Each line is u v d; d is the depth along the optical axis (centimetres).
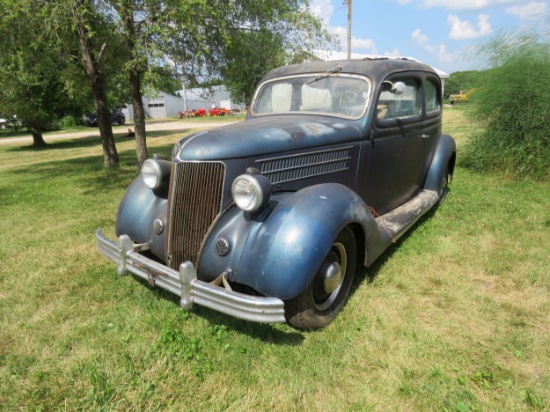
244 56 901
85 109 1989
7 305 320
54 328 286
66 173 973
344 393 221
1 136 2869
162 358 250
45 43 739
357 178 356
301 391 222
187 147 267
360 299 312
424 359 244
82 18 679
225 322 286
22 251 435
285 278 234
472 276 349
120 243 282
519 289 325
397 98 396
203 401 217
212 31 792
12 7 627
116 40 835
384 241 323
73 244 452
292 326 270
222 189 261
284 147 288
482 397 214
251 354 252
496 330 270
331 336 267
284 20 874
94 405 214
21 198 697
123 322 290
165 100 5281
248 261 247
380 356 247
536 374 231
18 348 266
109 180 839
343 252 285
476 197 573
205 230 266
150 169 302
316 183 317
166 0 639
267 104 405
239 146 266
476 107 750
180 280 243
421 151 459
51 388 228
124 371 238
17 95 1356
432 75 468
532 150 670
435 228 462
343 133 333
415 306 303
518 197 568
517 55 692
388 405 212
